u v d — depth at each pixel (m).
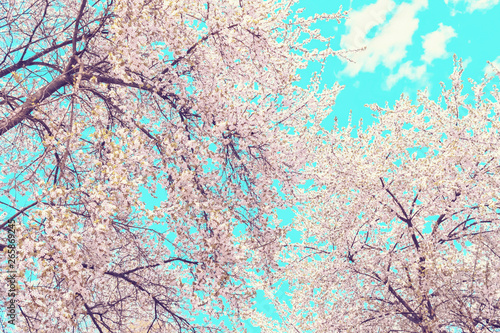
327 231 8.53
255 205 5.47
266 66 5.53
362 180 7.47
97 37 5.69
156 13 4.53
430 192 7.24
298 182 5.77
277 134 5.79
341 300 8.05
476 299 7.33
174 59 5.23
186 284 4.66
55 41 5.61
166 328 5.58
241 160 5.48
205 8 5.21
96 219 3.55
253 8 4.91
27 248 3.00
